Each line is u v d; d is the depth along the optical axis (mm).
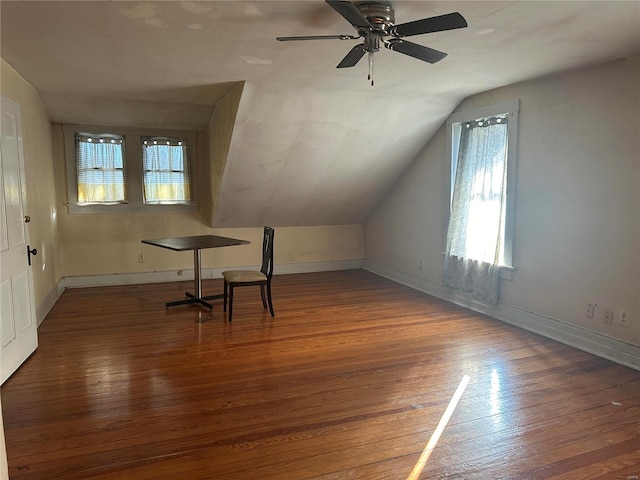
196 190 6141
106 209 5789
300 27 2727
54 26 2674
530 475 2049
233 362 3350
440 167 5184
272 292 5555
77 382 2996
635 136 3160
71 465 2104
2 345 2959
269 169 5223
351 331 4078
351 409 2652
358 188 5996
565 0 2312
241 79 3959
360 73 3752
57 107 4879
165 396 2803
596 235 3457
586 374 3125
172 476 2031
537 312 4012
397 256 6156
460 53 3195
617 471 2078
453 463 2137
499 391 2877
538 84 3893
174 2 2346
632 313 3229
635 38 2867
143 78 3918
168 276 6156
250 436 2359
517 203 4152
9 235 3107
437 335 3959
